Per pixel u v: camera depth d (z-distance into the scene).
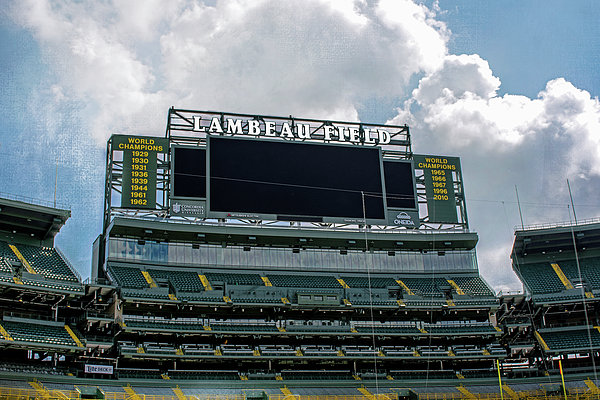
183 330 71.38
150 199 74.56
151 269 75.50
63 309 70.12
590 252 86.31
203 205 75.31
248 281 77.62
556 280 83.44
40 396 58.44
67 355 68.06
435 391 75.25
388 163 82.44
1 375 59.75
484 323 82.00
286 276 80.25
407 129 85.81
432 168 84.50
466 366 81.38
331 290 77.81
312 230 79.94
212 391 68.62
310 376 75.62
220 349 72.94
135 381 66.94
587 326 80.31
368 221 79.50
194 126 78.12
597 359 80.94
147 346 70.25
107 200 75.88
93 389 62.94
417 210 81.69
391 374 78.75
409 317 81.12
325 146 80.94
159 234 76.00
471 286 82.94
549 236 85.00
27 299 67.25
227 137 78.12
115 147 75.06
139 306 72.69
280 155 79.19
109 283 72.12
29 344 62.50
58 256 71.69
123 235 75.19
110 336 70.12
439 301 79.94
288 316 77.75
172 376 70.94
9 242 70.06
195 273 77.06
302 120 82.00
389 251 84.62
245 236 78.50
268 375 73.81
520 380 77.88
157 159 76.31
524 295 81.81
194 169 76.12
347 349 77.19
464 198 84.81
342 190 79.81
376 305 78.00
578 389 75.81
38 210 68.56
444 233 83.88
